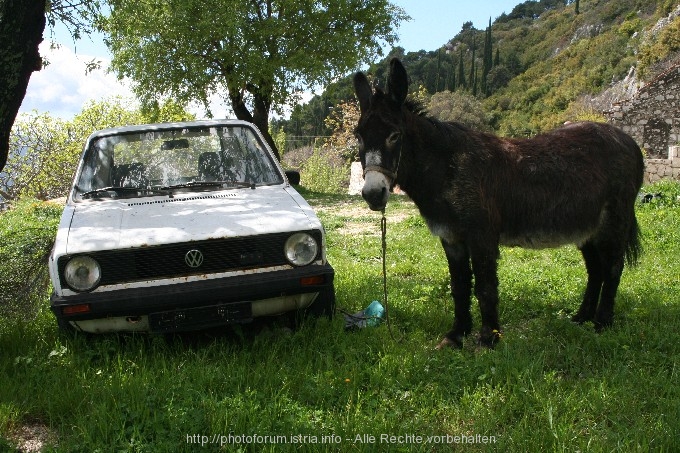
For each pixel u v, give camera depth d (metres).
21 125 24.19
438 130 4.55
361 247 9.62
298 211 4.76
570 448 3.09
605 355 4.46
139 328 4.45
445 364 4.20
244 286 4.29
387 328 4.99
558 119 56.75
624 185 5.18
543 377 3.93
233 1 19.27
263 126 22.45
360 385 3.94
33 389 3.90
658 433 3.18
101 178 5.41
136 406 3.53
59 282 4.16
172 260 4.30
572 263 8.15
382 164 4.10
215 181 5.48
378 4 20.92
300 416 3.46
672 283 6.73
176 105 21.52
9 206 16.28
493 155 4.66
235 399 3.58
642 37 65.69
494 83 93.25
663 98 27.81
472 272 4.94
